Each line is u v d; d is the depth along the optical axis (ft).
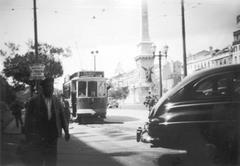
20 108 67.92
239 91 24.62
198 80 25.36
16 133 55.06
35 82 67.56
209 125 24.20
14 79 94.53
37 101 19.67
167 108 25.40
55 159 19.92
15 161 28.22
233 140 24.00
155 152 33.99
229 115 24.07
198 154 24.64
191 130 24.47
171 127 24.75
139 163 28.58
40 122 19.52
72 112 90.68
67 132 20.43
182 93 25.39
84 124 83.51
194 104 24.77
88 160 30.99
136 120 94.07
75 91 90.27
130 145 40.98
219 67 25.61
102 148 39.04
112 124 81.66
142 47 192.65
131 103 261.85
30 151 19.83
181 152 32.78
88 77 90.07
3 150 35.06
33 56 93.86
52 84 19.86
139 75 204.74
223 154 24.34
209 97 24.81
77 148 39.34
